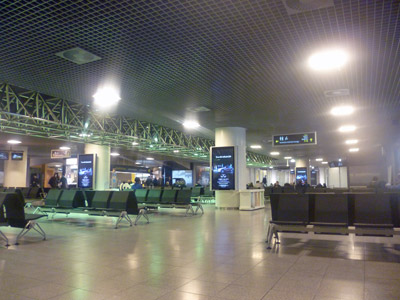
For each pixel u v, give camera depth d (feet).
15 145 89.86
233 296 12.91
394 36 19.81
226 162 53.98
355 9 16.89
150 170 137.18
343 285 14.10
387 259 18.70
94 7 16.90
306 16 17.65
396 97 33.73
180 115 43.70
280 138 57.57
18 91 43.42
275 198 23.38
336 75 26.78
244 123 49.85
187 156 107.76
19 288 14.03
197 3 16.56
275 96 33.40
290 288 13.79
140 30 19.45
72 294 13.29
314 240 25.09
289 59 23.59
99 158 75.82
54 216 43.14
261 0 16.24
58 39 20.63
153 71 26.32
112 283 14.67
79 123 53.26
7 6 16.74
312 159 125.39
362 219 21.09
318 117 44.32
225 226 33.47
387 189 41.01
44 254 20.40
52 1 16.33
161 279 15.23
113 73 26.86
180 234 28.19
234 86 30.04
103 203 34.81
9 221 25.61
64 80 28.76
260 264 17.81
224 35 20.01
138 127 68.74
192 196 66.74
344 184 123.44
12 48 21.97
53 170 140.97
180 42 21.02
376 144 76.64
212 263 18.08
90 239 25.71
